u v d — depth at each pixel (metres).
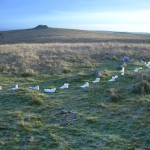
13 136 12.30
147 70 25.86
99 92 18.72
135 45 53.62
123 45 53.09
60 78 23.70
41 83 22.69
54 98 17.73
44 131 12.73
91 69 29.67
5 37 117.44
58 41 87.62
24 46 49.03
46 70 28.31
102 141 11.74
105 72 24.42
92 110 15.44
